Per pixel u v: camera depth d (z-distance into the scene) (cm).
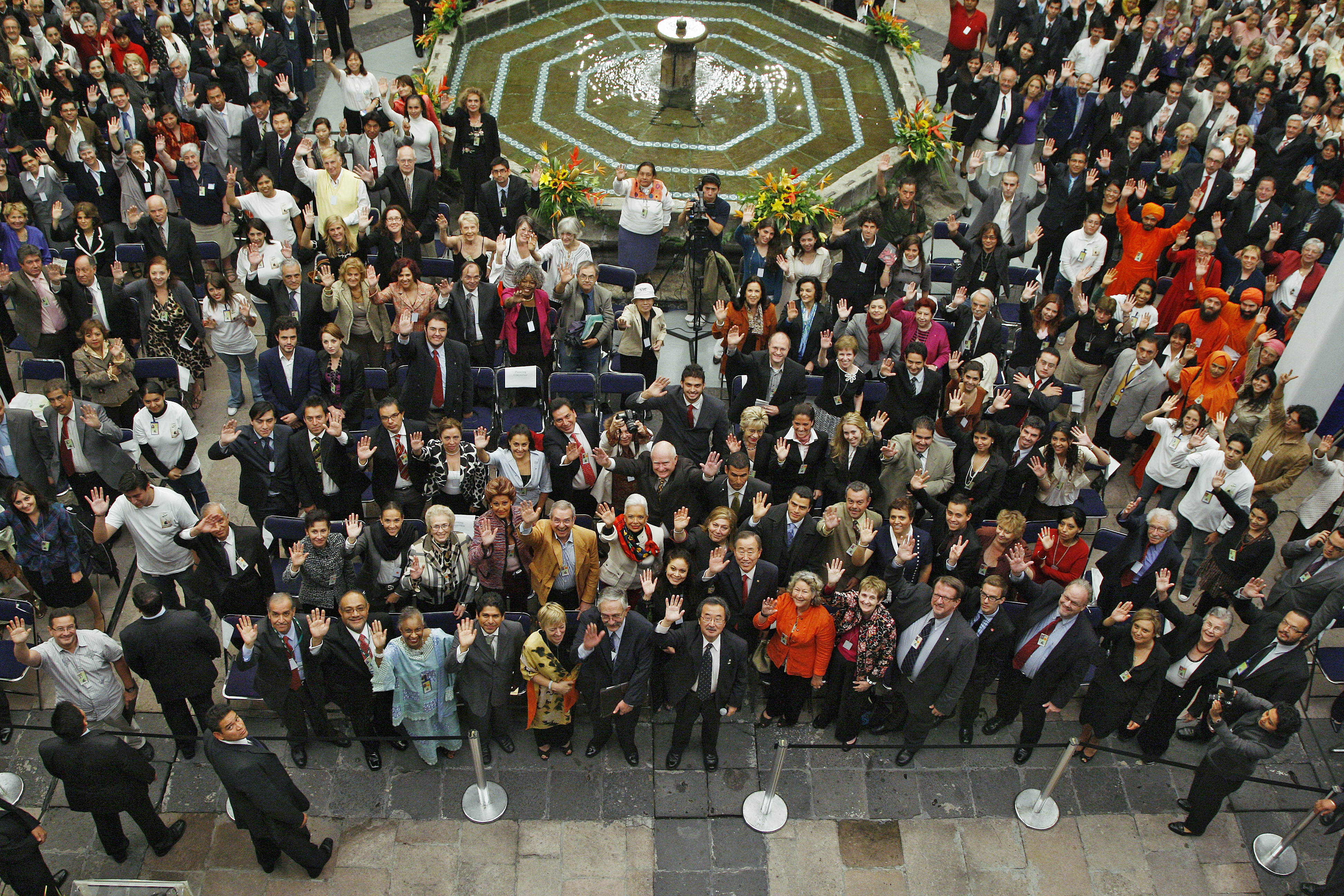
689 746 829
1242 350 1092
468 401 991
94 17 1454
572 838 764
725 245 1308
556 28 1778
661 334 1061
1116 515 1030
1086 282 1199
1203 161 1338
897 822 783
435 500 906
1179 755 839
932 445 892
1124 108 1399
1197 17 1636
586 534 804
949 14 1973
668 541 863
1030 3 1591
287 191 1260
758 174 1445
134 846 751
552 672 746
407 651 733
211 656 757
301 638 735
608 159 1461
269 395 961
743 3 1873
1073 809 798
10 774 785
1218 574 877
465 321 1052
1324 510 942
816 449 910
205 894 724
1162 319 1202
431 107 1335
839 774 813
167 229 1146
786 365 977
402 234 1143
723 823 779
